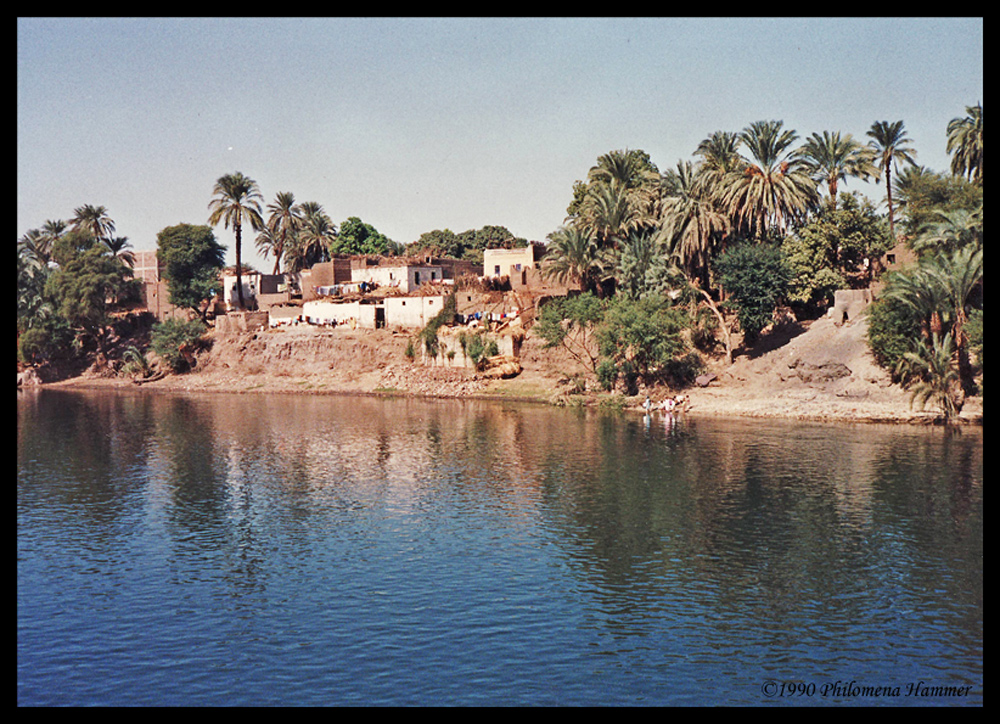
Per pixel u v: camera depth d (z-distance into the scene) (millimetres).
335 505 60188
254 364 145375
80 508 60031
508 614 40594
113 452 81250
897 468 67375
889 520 54062
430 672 35188
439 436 88000
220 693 33781
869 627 38844
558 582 44531
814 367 97188
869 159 112188
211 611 41375
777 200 106125
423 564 47469
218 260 176125
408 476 69000
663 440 82312
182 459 77250
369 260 158750
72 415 110188
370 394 128250
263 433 91938
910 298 85625
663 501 59625
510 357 123125
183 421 102688
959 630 38500
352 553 49562
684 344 105375
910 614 40188
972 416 83625
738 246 107750
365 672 35250
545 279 126188
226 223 161000
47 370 159125
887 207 120188
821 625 39094
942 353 83375
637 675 34781
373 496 62625
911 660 35875
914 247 89250
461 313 131500
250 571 46781
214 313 168125
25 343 154750
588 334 117812
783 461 71000
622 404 104562
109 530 54719
